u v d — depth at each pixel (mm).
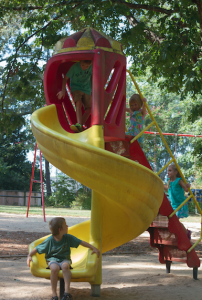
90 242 3625
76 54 3650
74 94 4133
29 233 8680
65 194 24766
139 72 9711
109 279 4363
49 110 3926
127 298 3473
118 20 8508
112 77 3914
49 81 4062
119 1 7160
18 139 32250
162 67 8086
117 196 3283
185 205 5465
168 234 4762
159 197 3652
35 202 27438
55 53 3871
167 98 29250
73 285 4137
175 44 7023
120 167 3141
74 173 3322
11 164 31625
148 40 9039
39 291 3676
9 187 29125
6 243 7090
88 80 4172
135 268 5105
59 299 3373
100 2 7035
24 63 8312
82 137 3641
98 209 3715
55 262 3180
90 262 3244
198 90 7133
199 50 7371
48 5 7621
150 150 28031
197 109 9016
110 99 3760
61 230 3287
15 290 3684
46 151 3484
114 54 3793
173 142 32469
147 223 3789
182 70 7656
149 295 3600
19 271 4676
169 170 5566
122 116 4023
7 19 12414
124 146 4414
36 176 32094
